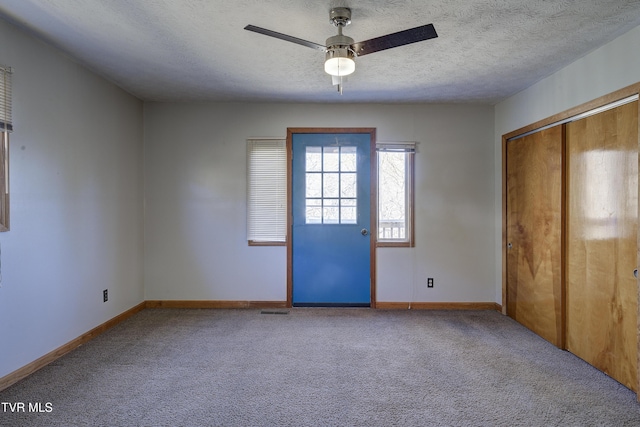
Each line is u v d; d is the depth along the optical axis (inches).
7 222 90.7
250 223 161.8
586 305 106.7
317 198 162.4
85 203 121.2
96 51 107.7
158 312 154.6
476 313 154.8
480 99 153.5
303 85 137.2
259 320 144.2
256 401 85.1
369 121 161.8
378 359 108.3
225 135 161.3
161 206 161.5
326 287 162.9
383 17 86.7
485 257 161.8
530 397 87.6
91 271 124.4
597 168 102.5
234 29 93.5
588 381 95.6
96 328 126.9
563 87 117.2
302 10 83.6
